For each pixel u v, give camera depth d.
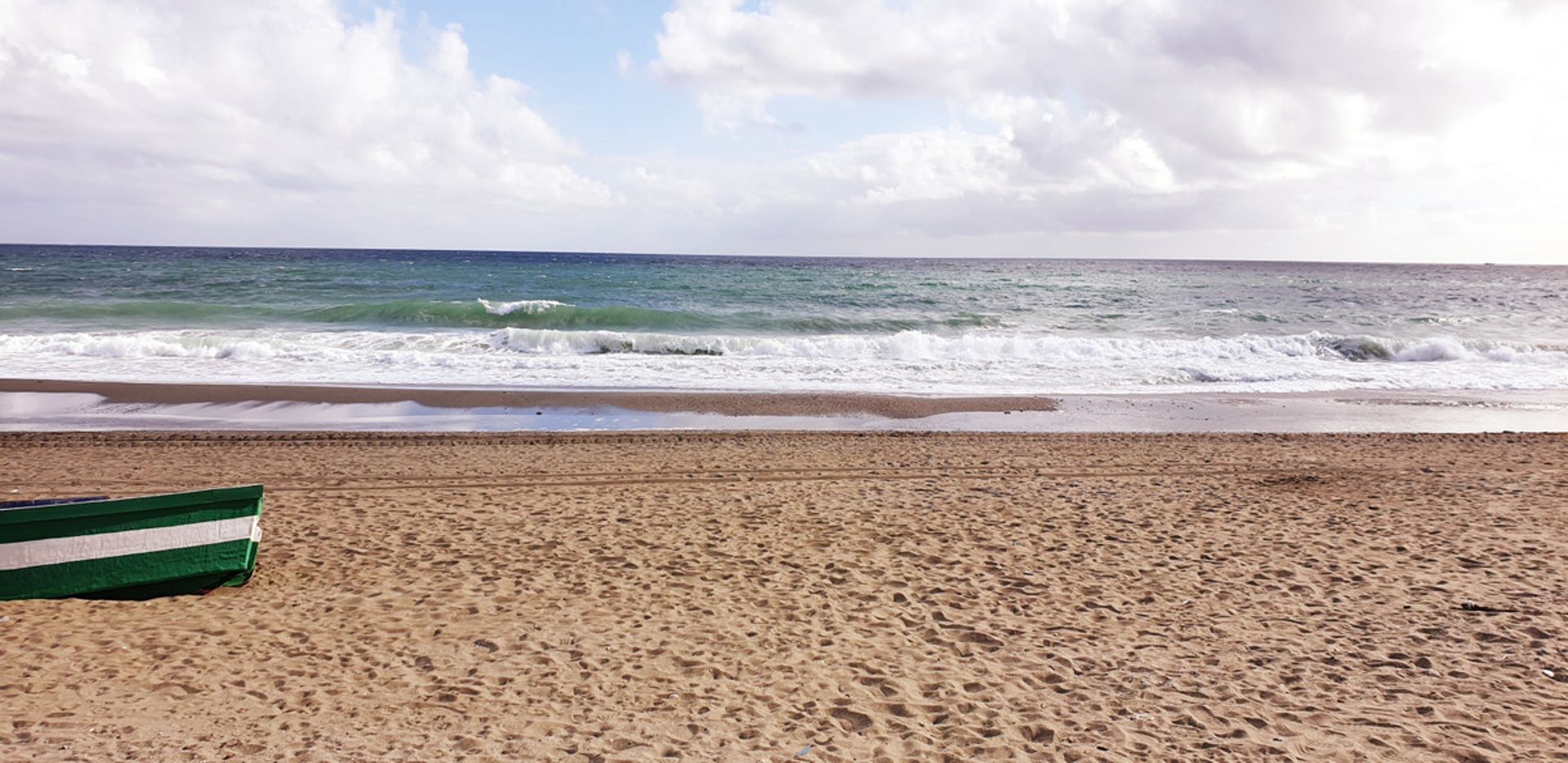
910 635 6.38
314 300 39.34
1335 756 4.65
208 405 16.14
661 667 5.73
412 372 20.11
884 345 25.05
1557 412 17.95
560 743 4.66
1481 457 13.20
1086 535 8.95
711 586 7.36
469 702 5.14
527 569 7.69
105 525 6.61
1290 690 5.49
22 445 12.60
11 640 5.64
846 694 5.37
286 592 6.98
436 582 7.33
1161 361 23.92
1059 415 16.77
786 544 8.55
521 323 30.92
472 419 15.53
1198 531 9.12
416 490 10.52
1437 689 5.51
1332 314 41.22
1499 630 6.48
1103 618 6.75
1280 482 11.45
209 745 4.47
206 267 65.56
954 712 5.14
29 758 4.18
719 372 20.86
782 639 6.25
